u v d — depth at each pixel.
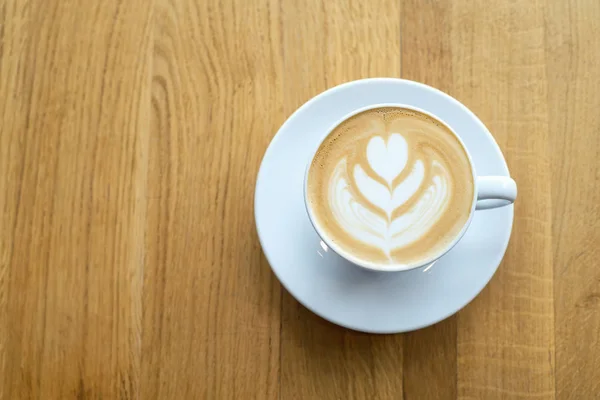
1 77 0.56
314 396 0.54
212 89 0.56
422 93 0.53
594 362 0.54
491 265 0.52
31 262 0.55
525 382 0.54
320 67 0.56
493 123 0.56
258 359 0.54
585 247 0.55
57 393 0.54
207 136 0.56
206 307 0.55
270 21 0.56
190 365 0.54
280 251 0.52
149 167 0.55
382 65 0.56
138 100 0.56
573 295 0.55
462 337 0.55
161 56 0.56
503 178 0.50
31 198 0.55
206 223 0.55
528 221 0.55
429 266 0.52
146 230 0.55
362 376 0.54
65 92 0.56
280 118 0.56
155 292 0.55
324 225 0.51
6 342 0.54
